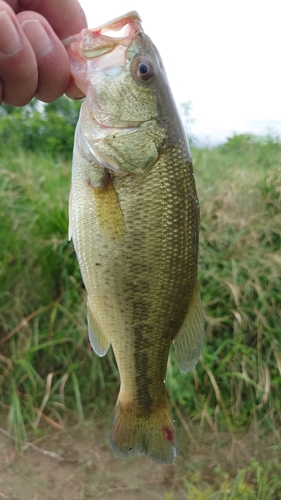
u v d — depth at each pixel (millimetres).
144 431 215
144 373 207
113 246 185
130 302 191
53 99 181
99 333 203
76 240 191
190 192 191
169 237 188
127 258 186
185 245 192
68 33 197
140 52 185
